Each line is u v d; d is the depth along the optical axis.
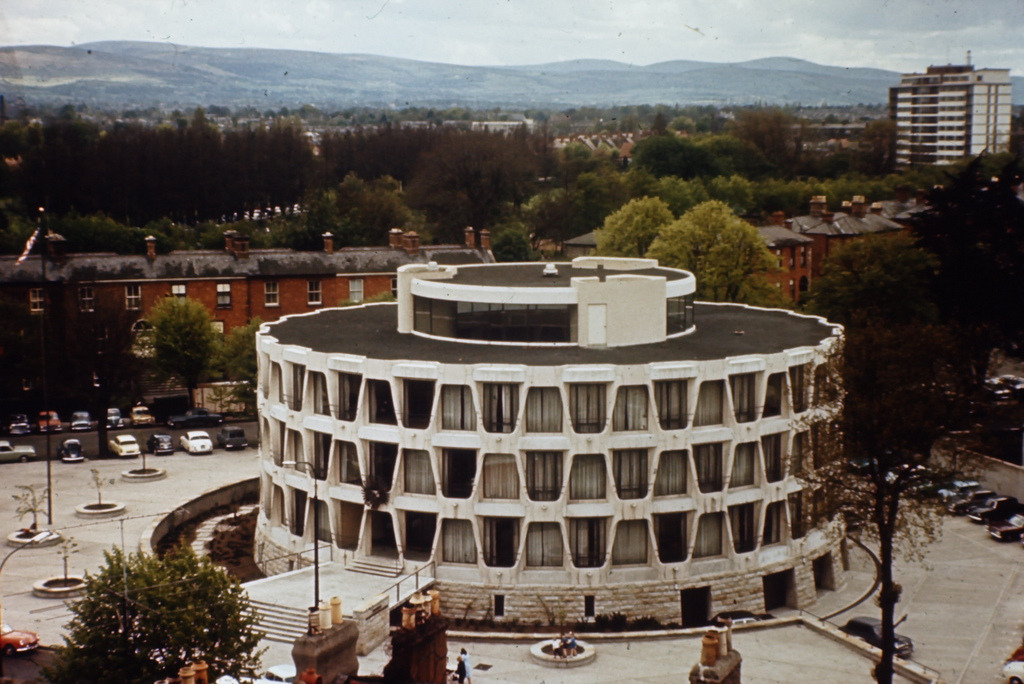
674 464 79.31
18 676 66.06
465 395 78.00
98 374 122.19
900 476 71.19
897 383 71.12
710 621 79.25
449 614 78.12
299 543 84.94
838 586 87.25
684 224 137.38
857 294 132.62
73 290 139.25
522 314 86.06
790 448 82.31
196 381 138.62
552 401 77.25
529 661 70.75
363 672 65.88
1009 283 124.81
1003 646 76.56
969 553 95.81
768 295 138.00
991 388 117.25
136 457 119.94
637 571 78.19
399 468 79.12
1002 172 133.75
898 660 71.69
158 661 58.44
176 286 147.00
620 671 69.12
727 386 78.94
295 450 86.06
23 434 128.38
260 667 62.16
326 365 81.50
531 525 78.38
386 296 143.25
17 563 86.81
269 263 152.25
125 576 57.94
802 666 71.00
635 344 86.06
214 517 103.00
